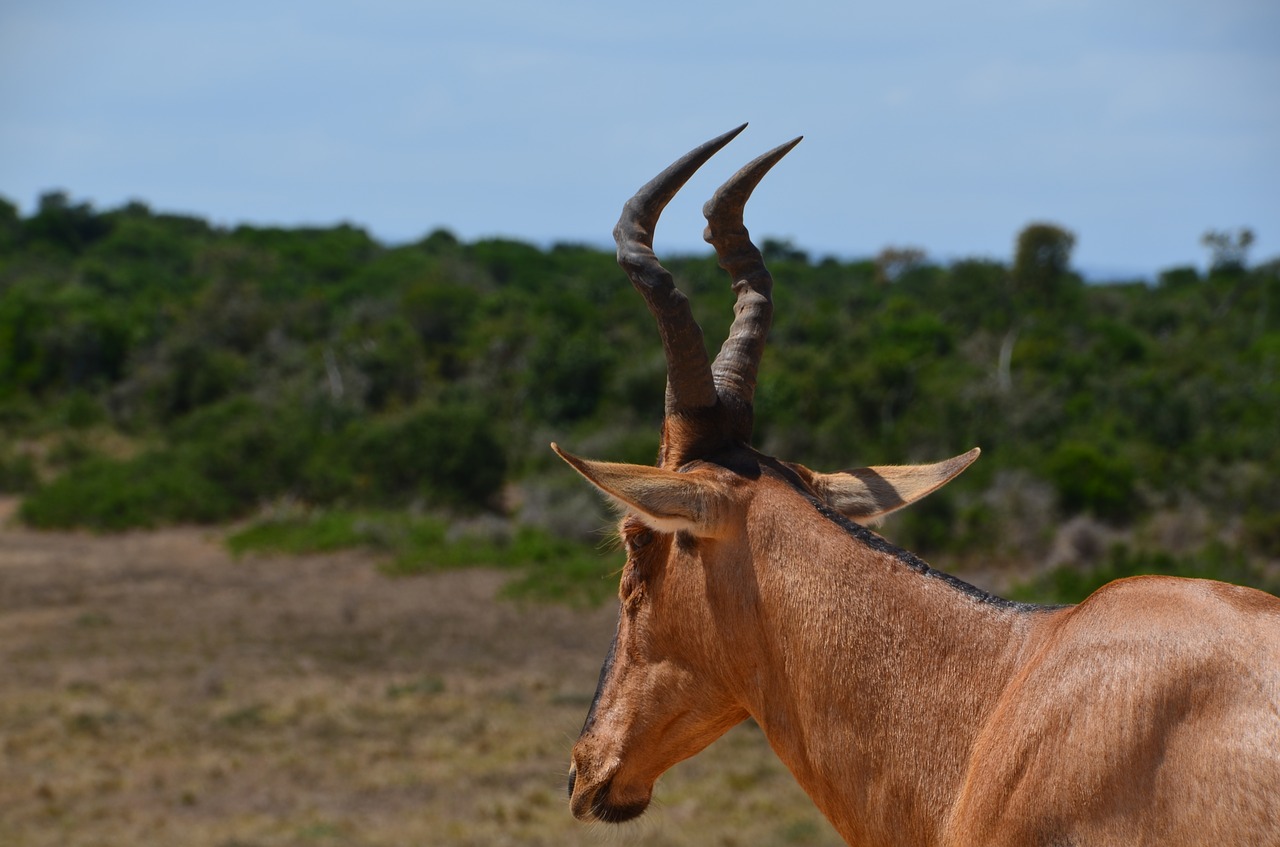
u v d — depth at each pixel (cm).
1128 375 7312
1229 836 419
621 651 613
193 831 2039
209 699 2920
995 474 5288
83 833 2022
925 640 535
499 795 2227
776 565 562
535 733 2638
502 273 13925
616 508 620
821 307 10219
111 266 13638
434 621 3809
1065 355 8062
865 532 568
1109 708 457
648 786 614
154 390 7675
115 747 2536
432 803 2194
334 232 16738
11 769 2381
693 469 586
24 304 8838
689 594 585
